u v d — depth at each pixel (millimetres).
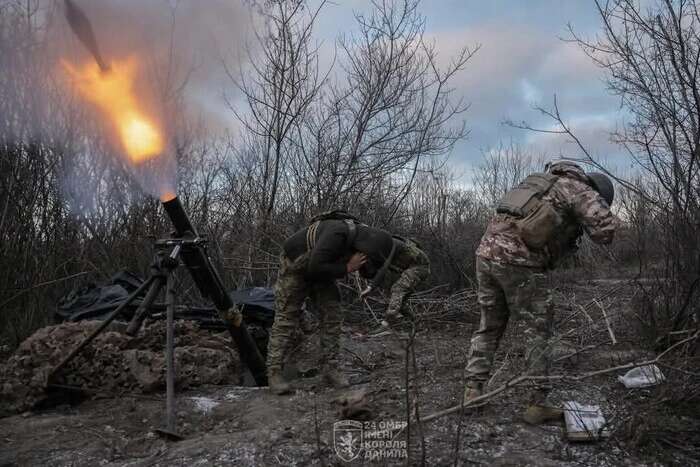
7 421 4250
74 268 7277
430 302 7727
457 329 7527
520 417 4023
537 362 3807
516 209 3920
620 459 3461
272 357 4832
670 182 5508
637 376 4551
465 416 4035
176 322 5484
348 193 9539
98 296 5652
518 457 3449
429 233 9938
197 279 4820
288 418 4164
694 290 5414
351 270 4711
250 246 8312
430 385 4867
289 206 9289
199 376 5012
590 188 3869
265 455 3521
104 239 7809
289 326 4922
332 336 5082
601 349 5613
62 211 7289
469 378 4117
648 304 5688
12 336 6141
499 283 3961
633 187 5793
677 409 4062
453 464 3377
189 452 3584
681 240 5473
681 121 5406
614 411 4004
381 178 9648
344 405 4109
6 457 3629
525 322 3912
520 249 3877
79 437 3934
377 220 9414
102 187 7777
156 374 4797
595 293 7199
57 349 4703
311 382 5188
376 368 5742
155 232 7941
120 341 4941
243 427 4062
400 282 4789
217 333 5738
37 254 6801
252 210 9008
